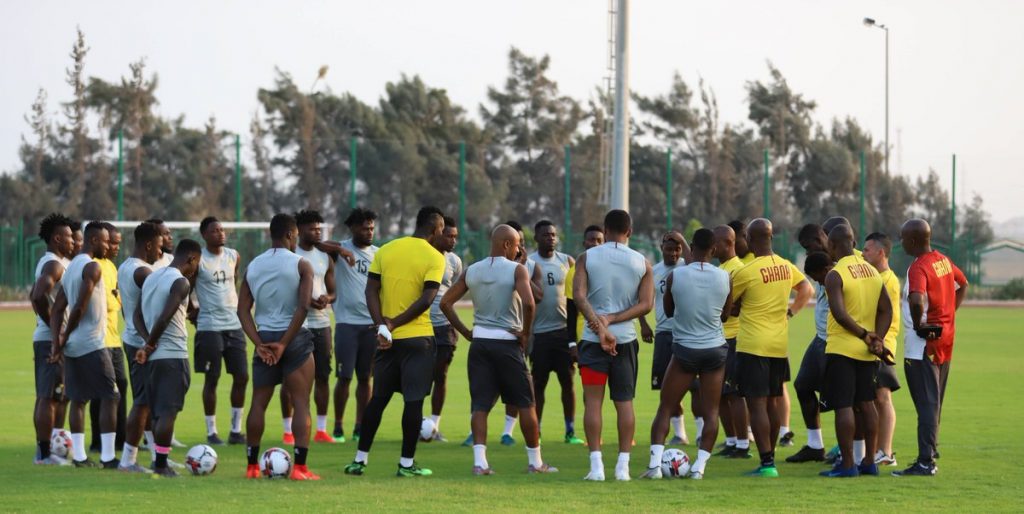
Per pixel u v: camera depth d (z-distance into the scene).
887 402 31.92
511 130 179.88
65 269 31.73
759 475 30.05
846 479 29.41
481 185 162.62
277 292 29.05
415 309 29.27
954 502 26.19
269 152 159.12
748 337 30.36
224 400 48.00
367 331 37.06
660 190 169.62
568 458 33.53
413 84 177.50
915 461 31.30
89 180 154.62
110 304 32.16
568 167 135.38
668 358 35.31
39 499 26.00
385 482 28.67
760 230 30.64
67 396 31.17
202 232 36.31
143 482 28.42
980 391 51.16
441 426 40.97
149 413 33.25
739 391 30.53
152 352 29.66
